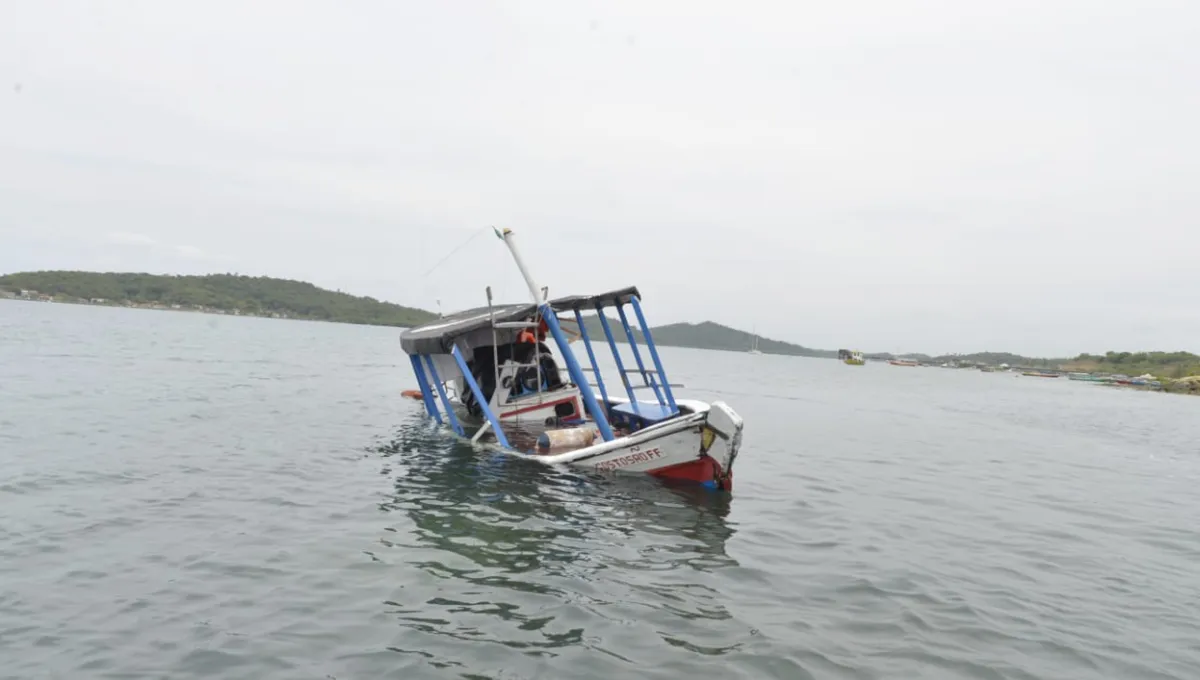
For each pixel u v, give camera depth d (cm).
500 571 834
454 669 595
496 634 665
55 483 1140
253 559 841
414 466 1412
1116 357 16838
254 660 599
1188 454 2658
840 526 1155
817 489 1462
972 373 18950
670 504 1198
